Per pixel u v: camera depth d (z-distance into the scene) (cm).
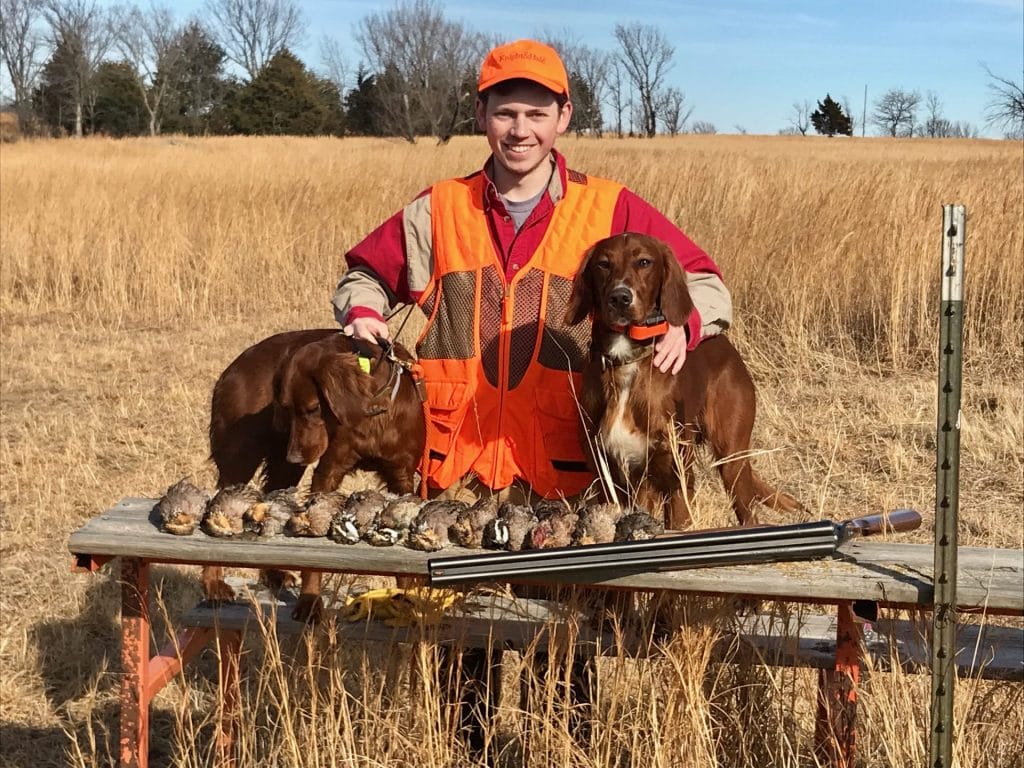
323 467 330
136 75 7300
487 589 306
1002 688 286
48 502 543
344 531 235
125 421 682
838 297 814
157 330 966
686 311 320
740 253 848
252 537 238
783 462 576
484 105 327
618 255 316
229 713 308
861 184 924
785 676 302
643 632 272
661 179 1158
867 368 736
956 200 881
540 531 229
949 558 208
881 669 277
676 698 260
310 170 1577
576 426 331
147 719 264
